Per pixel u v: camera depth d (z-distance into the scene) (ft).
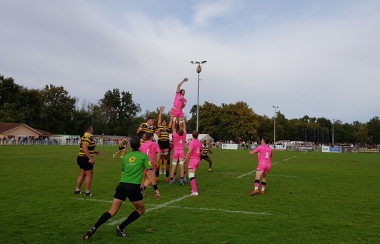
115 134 315.99
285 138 382.63
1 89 220.02
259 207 27.32
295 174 54.39
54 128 256.73
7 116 215.92
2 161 63.72
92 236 18.80
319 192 35.83
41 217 22.65
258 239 18.63
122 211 24.91
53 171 49.19
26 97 230.48
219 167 65.26
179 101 48.14
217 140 287.28
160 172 51.39
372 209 27.53
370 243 18.51
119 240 18.13
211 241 18.13
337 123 408.26
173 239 18.38
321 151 196.95
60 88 256.11
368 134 390.01
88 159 30.63
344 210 26.91
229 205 27.91
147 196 31.81
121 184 18.76
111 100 323.37
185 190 35.99
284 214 24.95
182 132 40.70
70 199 28.96
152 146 31.60
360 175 54.44
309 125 399.85
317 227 21.52
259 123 284.82
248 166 67.72
